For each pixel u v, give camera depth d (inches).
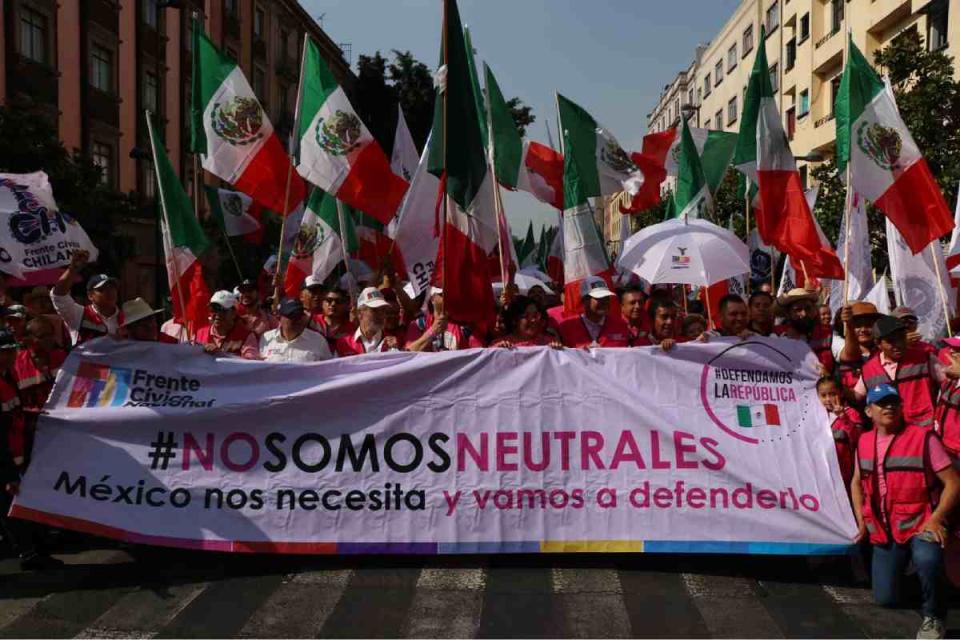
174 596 186.9
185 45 1170.0
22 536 205.3
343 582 195.2
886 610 178.9
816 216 620.1
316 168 270.7
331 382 209.8
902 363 215.2
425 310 305.6
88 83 927.0
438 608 179.3
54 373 236.8
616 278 442.0
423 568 204.4
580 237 265.9
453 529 203.3
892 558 176.1
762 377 211.9
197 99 285.4
